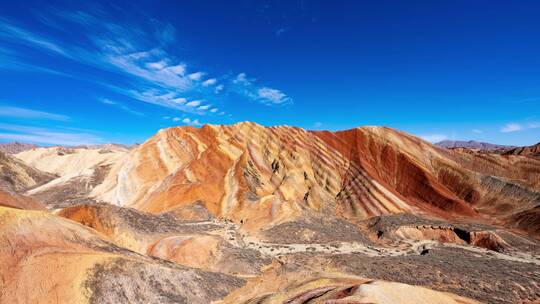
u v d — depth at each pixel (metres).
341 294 20.20
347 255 41.03
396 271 34.84
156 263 26.94
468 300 25.70
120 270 23.39
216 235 41.59
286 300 22.03
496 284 31.53
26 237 22.30
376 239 50.62
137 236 36.38
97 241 26.48
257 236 48.28
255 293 26.33
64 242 23.97
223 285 27.98
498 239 47.00
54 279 20.91
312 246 44.91
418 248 46.28
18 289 19.69
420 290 21.19
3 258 20.52
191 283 26.08
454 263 37.75
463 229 50.47
